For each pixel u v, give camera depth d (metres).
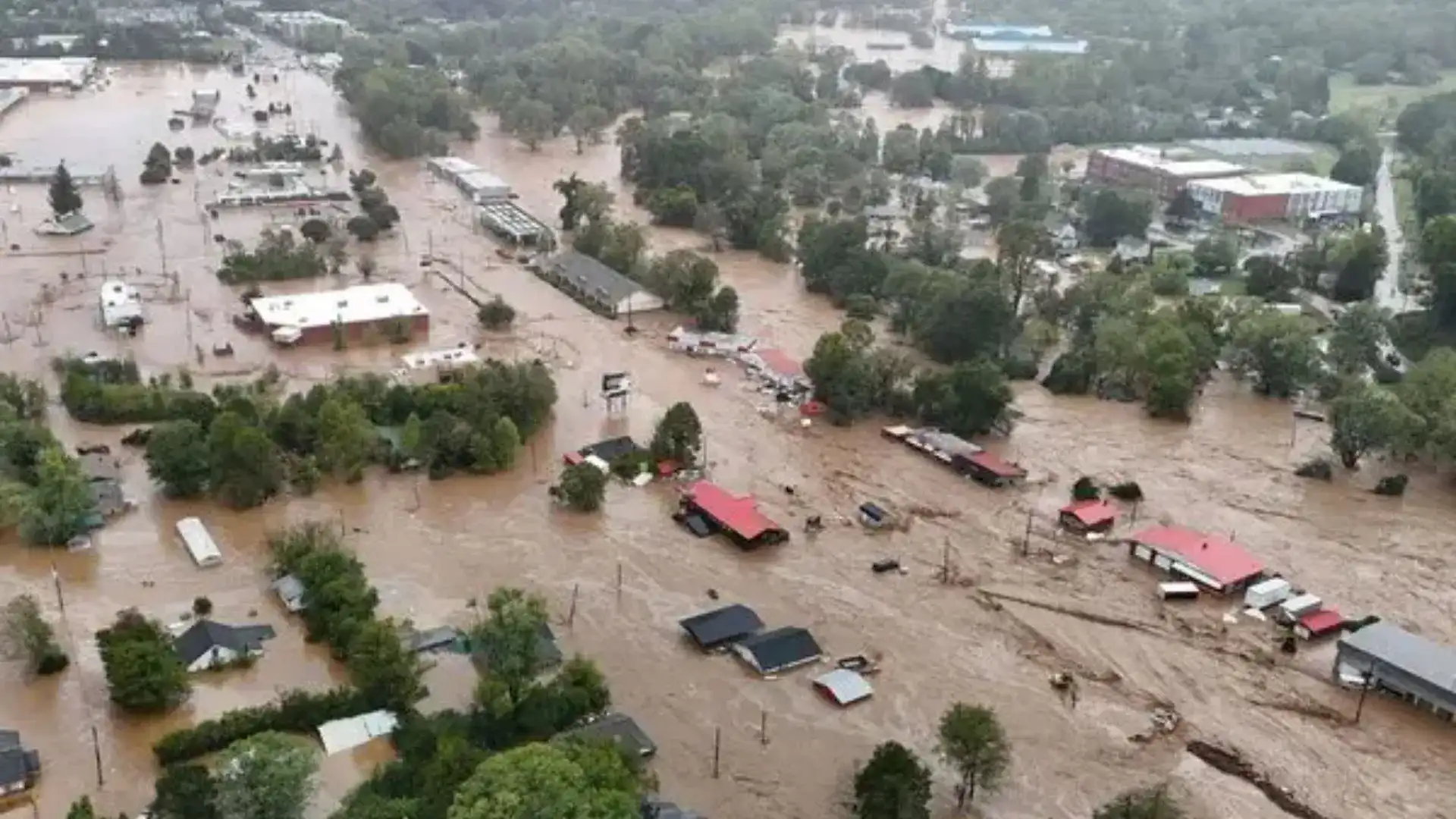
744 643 91.44
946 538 110.12
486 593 97.62
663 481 117.88
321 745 78.50
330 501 111.06
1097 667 92.56
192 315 152.88
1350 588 104.69
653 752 79.44
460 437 116.94
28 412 120.88
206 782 67.69
